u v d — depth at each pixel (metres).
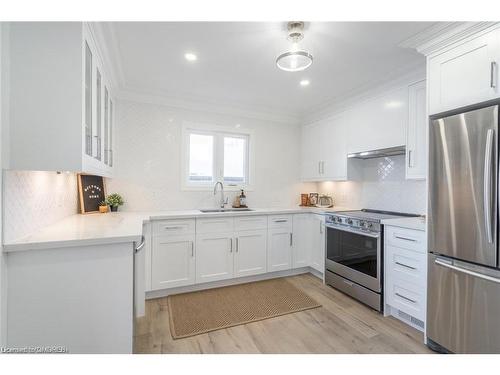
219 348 1.86
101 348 1.43
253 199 3.82
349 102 3.19
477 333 1.57
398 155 2.94
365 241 2.58
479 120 1.54
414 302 2.09
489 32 1.54
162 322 2.23
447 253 1.73
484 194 1.52
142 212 2.97
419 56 2.19
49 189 1.80
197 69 2.47
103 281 1.43
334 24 1.75
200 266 2.89
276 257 3.33
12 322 1.28
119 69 2.43
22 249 1.26
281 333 2.06
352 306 2.55
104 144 2.22
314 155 3.85
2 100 1.23
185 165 3.34
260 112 3.79
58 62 1.37
